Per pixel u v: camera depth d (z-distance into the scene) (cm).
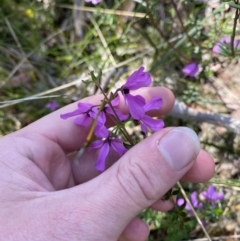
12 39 24
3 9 24
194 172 13
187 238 19
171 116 20
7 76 23
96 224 10
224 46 17
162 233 19
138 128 20
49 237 10
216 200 17
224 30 18
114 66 20
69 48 24
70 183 14
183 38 19
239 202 18
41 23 25
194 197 17
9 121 22
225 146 20
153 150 10
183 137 10
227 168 20
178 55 20
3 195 11
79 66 23
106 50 21
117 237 11
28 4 24
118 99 12
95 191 11
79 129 14
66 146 14
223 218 18
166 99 14
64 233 10
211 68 21
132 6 22
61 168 14
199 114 19
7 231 11
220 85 21
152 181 10
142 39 22
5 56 24
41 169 13
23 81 23
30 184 12
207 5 19
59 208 11
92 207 10
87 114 12
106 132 11
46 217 11
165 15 22
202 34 19
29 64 23
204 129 20
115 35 22
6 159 12
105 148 12
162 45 20
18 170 12
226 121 19
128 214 11
